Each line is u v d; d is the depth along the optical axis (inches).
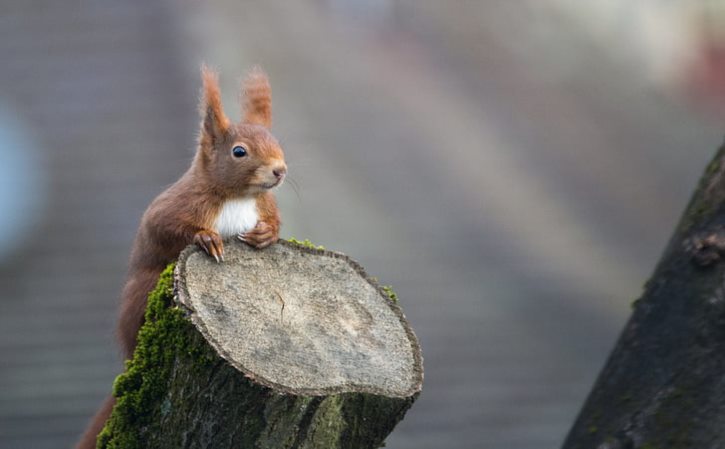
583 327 564.7
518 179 657.0
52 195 591.5
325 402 206.2
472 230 602.5
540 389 527.2
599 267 604.1
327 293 228.4
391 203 603.8
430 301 555.8
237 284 224.1
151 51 653.9
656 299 216.1
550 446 500.4
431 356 537.0
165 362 214.5
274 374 207.0
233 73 607.2
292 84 662.5
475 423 510.9
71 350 528.4
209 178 269.9
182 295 217.5
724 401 203.5
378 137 649.0
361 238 569.6
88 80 641.6
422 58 759.7
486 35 820.0
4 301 550.9
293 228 551.8
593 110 770.2
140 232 277.9
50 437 495.8
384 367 215.9
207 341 209.3
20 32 669.9
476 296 568.1
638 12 911.0
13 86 639.8
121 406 218.1
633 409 210.4
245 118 285.7
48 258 567.2
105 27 672.4
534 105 742.5
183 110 612.7
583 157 703.7
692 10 937.5
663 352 211.2
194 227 267.9
